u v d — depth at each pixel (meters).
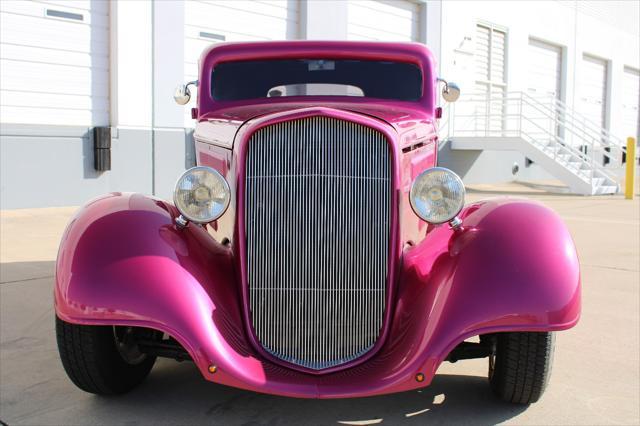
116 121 10.07
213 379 2.42
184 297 2.49
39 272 5.43
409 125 3.17
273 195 2.60
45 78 9.46
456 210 2.71
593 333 4.02
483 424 2.74
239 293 2.69
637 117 25.52
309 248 2.60
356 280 2.61
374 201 2.61
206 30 11.27
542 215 2.77
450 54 15.53
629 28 23.80
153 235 2.65
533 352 2.67
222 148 3.06
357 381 2.43
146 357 3.15
